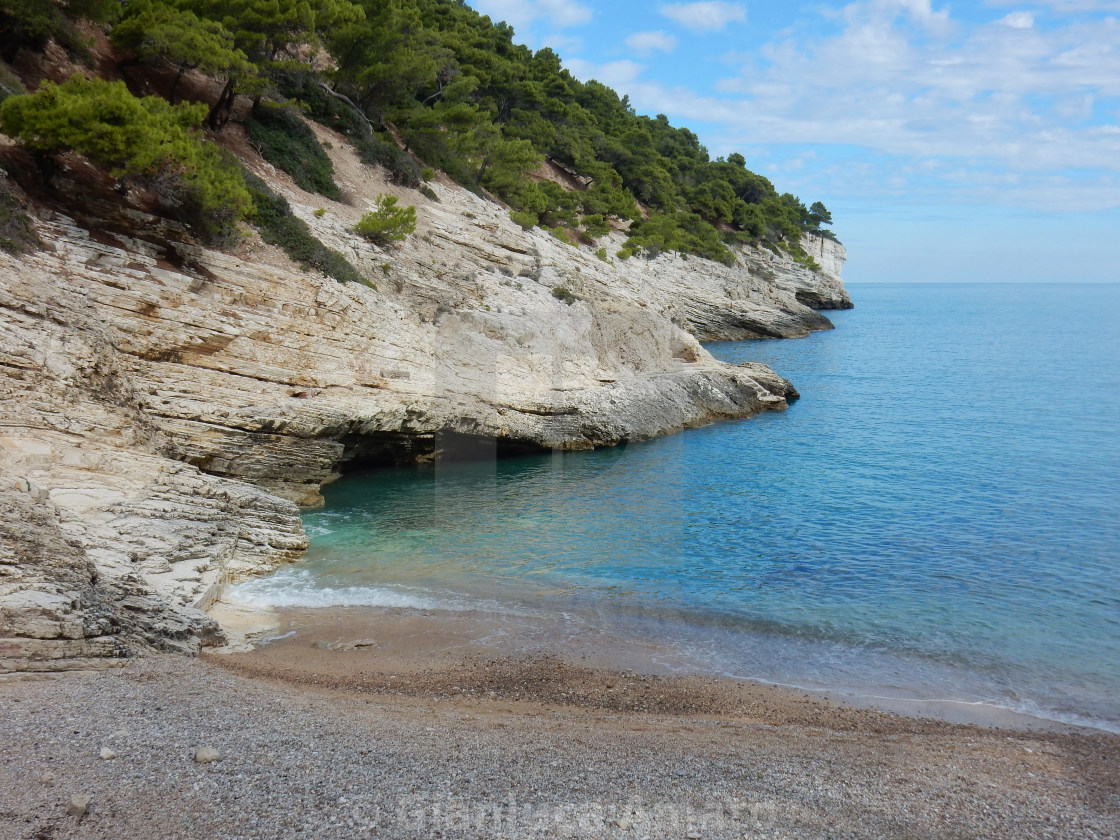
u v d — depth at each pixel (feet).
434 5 217.56
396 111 149.89
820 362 201.67
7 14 77.61
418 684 32.86
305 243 79.92
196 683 29.60
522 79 237.45
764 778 25.43
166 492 46.55
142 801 20.02
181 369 60.08
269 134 109.19
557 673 34.81
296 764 23.08
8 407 44.55
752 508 70.28
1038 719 33.68
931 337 287.48
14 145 63.67
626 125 302.66
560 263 138.62
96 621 31.14
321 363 69.77
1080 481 82.17
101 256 59.47
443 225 124.26
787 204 415.03
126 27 91.56
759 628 42.88
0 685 26.96
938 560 56.03
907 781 26.45
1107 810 25.39
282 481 63.82
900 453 96.22
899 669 38.42
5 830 17.92
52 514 38.50
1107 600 48.47
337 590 43.91
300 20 101.14
